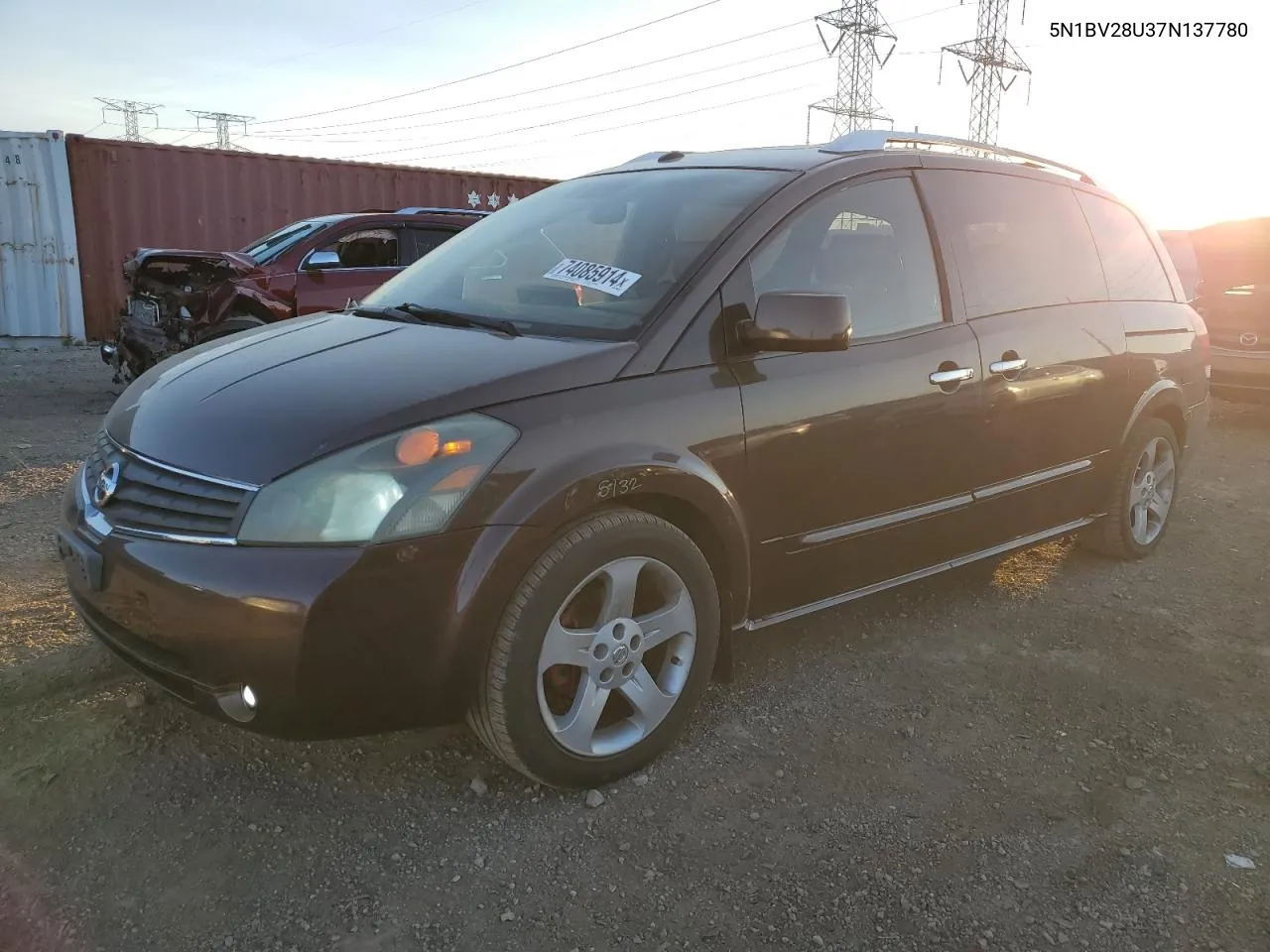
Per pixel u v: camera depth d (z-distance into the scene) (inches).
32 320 455.8
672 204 127.3
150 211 458.9
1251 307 312.8
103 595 92.9
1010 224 151.8
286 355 109.3
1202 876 93.4
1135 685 133.2
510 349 104.3
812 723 119.6
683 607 107.2
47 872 88.0
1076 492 164.4
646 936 83.3
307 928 82.6
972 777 109.1
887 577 134.3
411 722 92.3
